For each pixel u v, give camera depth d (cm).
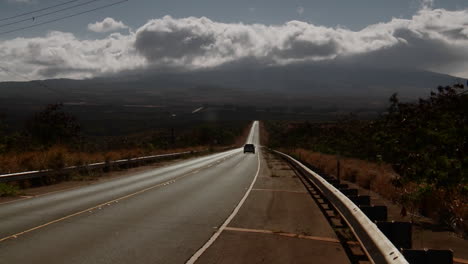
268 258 705
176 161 4150
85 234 862
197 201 1359
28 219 1022
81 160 2391
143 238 832
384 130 2173
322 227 960
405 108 1942
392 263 497
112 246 766
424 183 1238
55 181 1972
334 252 745
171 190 1664
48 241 798
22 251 725
